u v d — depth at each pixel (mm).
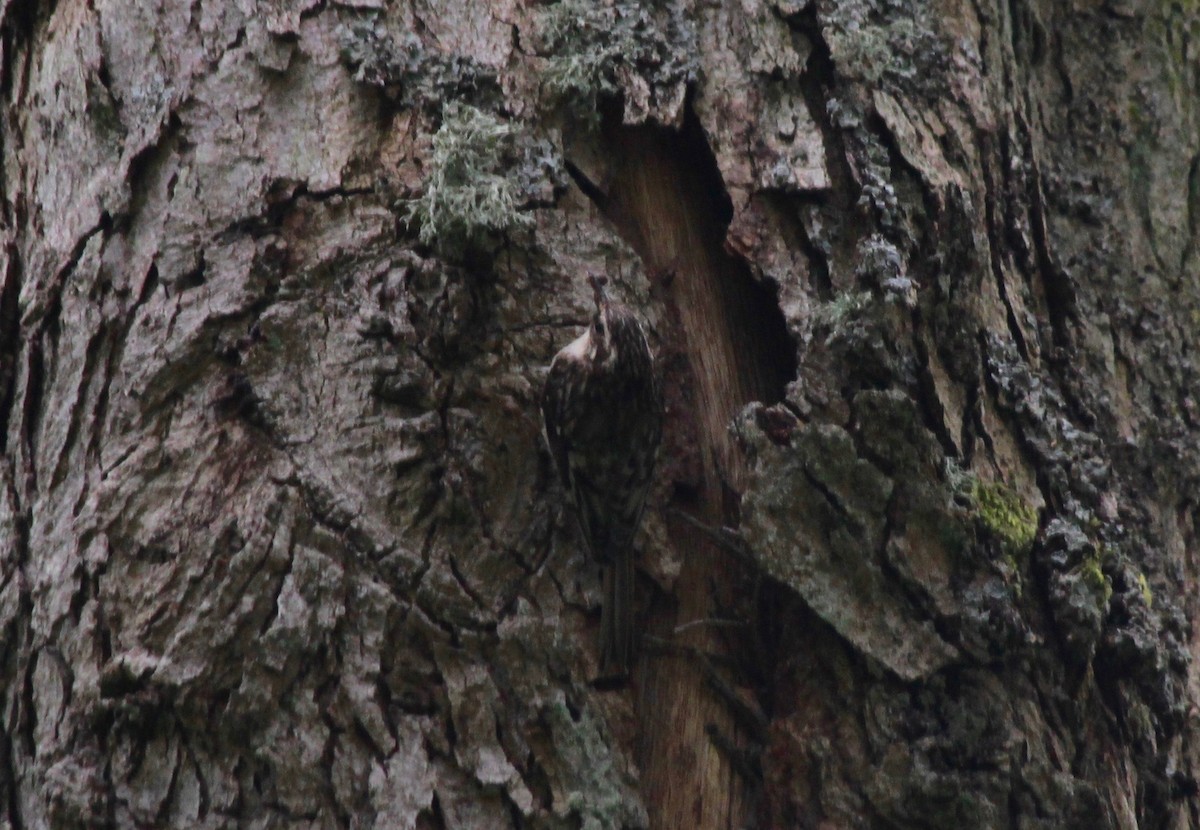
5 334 4957
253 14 5039
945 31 5773
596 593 4789
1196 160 6613
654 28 5363
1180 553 5988
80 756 4305
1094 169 6527
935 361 5121
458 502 4664
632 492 4828
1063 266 6180
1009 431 5270
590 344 4848
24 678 4480
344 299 4758
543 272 5027
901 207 5223
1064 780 4730
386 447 4629
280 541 4480
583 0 5355
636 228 5344
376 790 4324
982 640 4793
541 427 4906
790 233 5203
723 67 5398
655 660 4980
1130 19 6703
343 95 4977
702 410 5246
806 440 4852
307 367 4684
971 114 5648
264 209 4805
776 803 4789
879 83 5430
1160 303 6336
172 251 4758
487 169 4949
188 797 4277
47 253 4957
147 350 4652
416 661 4496
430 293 4809
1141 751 5184
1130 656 5125
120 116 5004
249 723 4332
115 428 4609
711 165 5391
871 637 4773
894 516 4855
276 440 4605
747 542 4836
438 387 4750
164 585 4414
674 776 4867
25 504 4703
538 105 5199
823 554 4828
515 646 4613
